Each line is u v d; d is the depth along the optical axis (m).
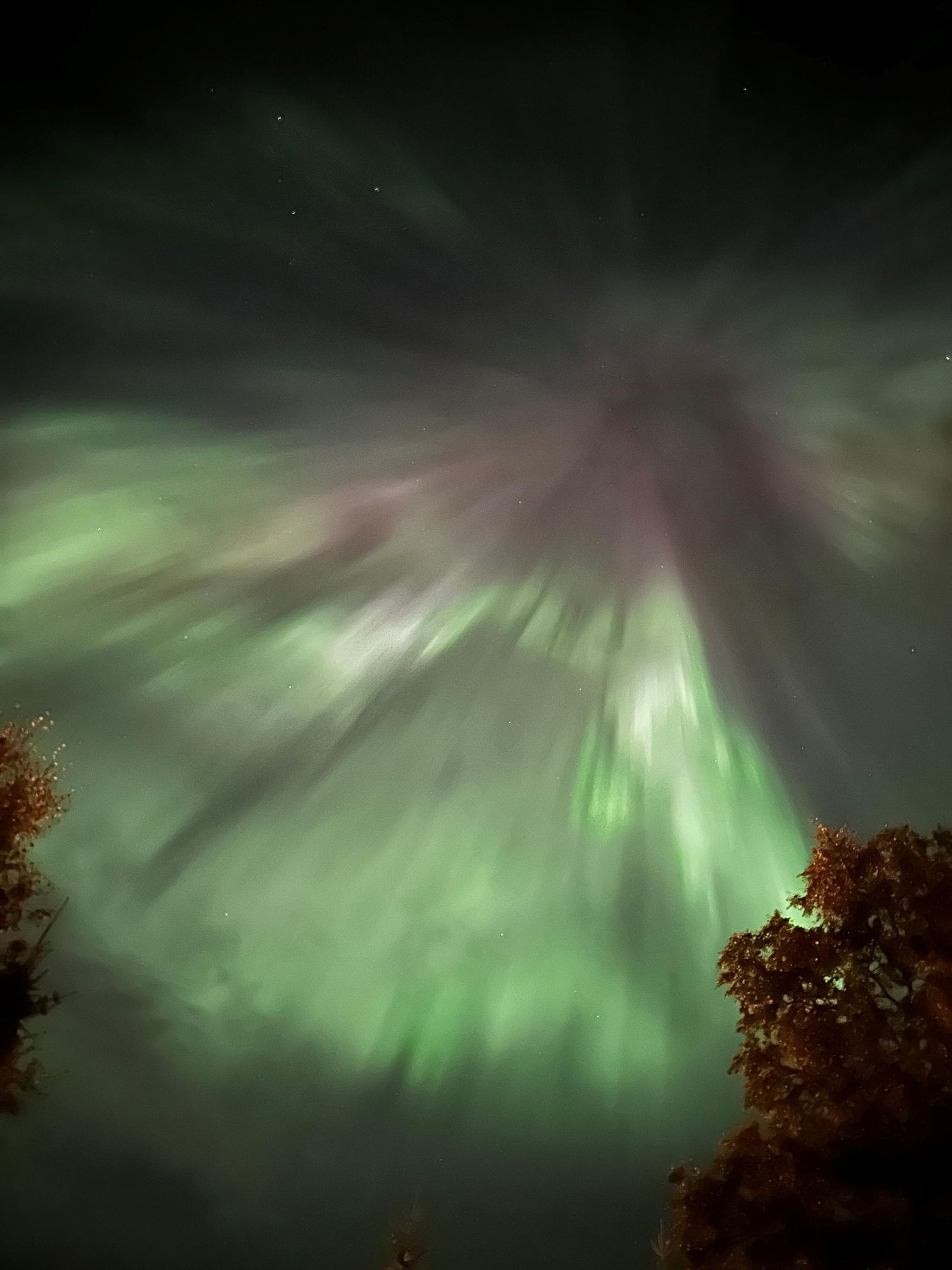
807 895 15.39
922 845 15.03
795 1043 13.94
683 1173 13.70
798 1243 12.31
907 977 14.22
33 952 15.23
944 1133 12.37
